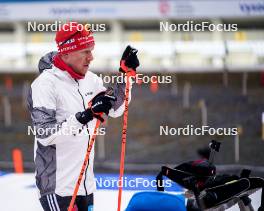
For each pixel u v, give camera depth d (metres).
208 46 45.91
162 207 10.20
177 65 47.91
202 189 11.42
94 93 10.64
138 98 41.22
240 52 45.53
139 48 47.75
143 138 30.41
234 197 11.48
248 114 34.16
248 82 45.31
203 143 28.44
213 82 46.66
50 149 9.88
